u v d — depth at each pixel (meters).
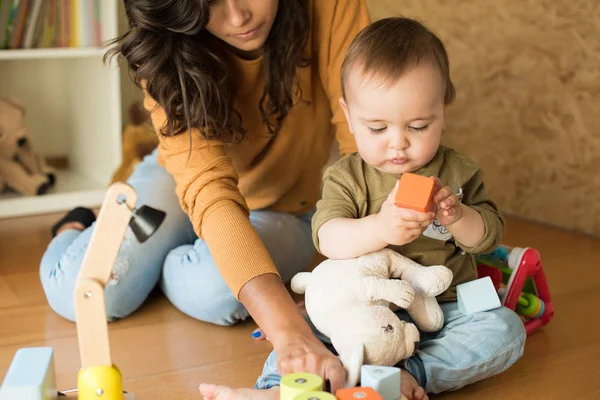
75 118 2.57
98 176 2.48
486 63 2.26
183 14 1.23
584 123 2.05
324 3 1.48
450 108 2.39
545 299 1.49
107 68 2.34
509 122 2.24
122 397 0.95
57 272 1.54
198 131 1.35
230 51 1.44
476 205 1.27
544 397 1.23
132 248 1.54
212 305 1.48
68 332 1.50
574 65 2.04
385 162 1.19
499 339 1.20
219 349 1.42
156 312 1.60
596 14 1.97
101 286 0.92
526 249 1.44
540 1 2.08
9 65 2.55
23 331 1.50
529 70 2.15
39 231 2.15
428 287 1.18
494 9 2.20
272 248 1.58
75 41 2.31
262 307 1.14
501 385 1.27
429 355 1.18
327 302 1.16
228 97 1.42
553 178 2.16
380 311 1.12
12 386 0.87
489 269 1.42
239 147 1.55
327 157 1.67
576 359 1.37
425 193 1.05
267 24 1.31
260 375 1.29
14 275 1.81
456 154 1.29
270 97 1.46
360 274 1.16
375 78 1.14
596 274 1.80
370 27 1.22
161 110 1.39
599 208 2.06
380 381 0.98
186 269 1.52
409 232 1.09
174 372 1.33
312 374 0.98
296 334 1.09
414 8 2.43
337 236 1.19
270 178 1.60
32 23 2.23
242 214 1.26
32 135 2.63
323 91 1.56
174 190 1.64
